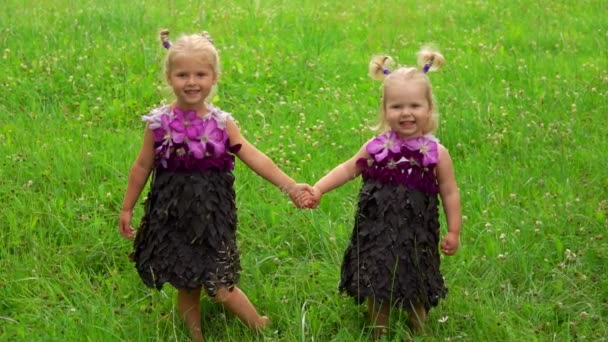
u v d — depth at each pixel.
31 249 4.51
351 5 9.47
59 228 4.65
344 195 4.90
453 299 4.15
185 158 3.86
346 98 6.27
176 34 7.72
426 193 3.91
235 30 7.98
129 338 3.97
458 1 9.66
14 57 6.64
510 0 9.52
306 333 3.98
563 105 6.00
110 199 4.86
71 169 5.08
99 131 5.61
